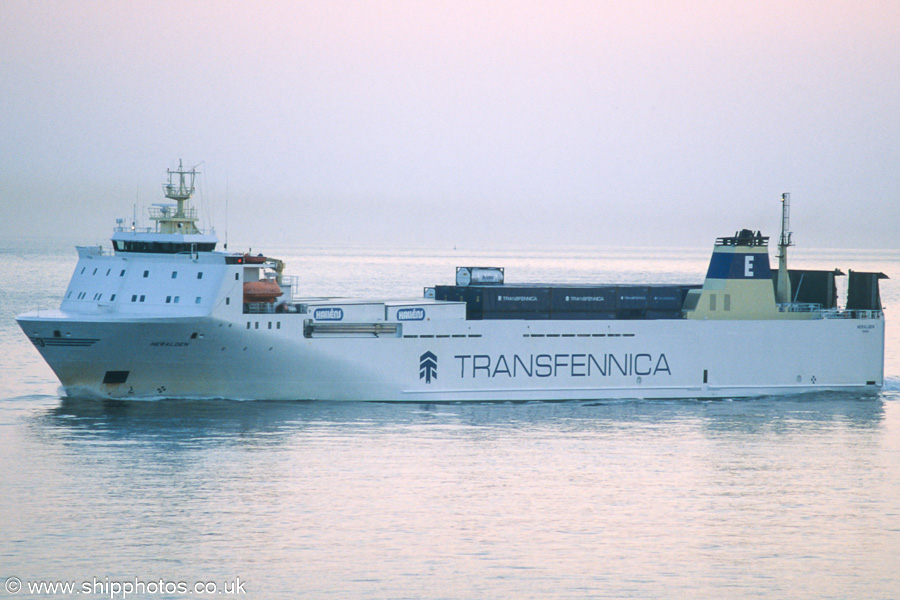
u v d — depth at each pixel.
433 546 164.75
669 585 153.38
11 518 171.62
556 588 151.62
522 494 189.50
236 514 175.62
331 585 150.75
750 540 170.38
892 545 169.62
